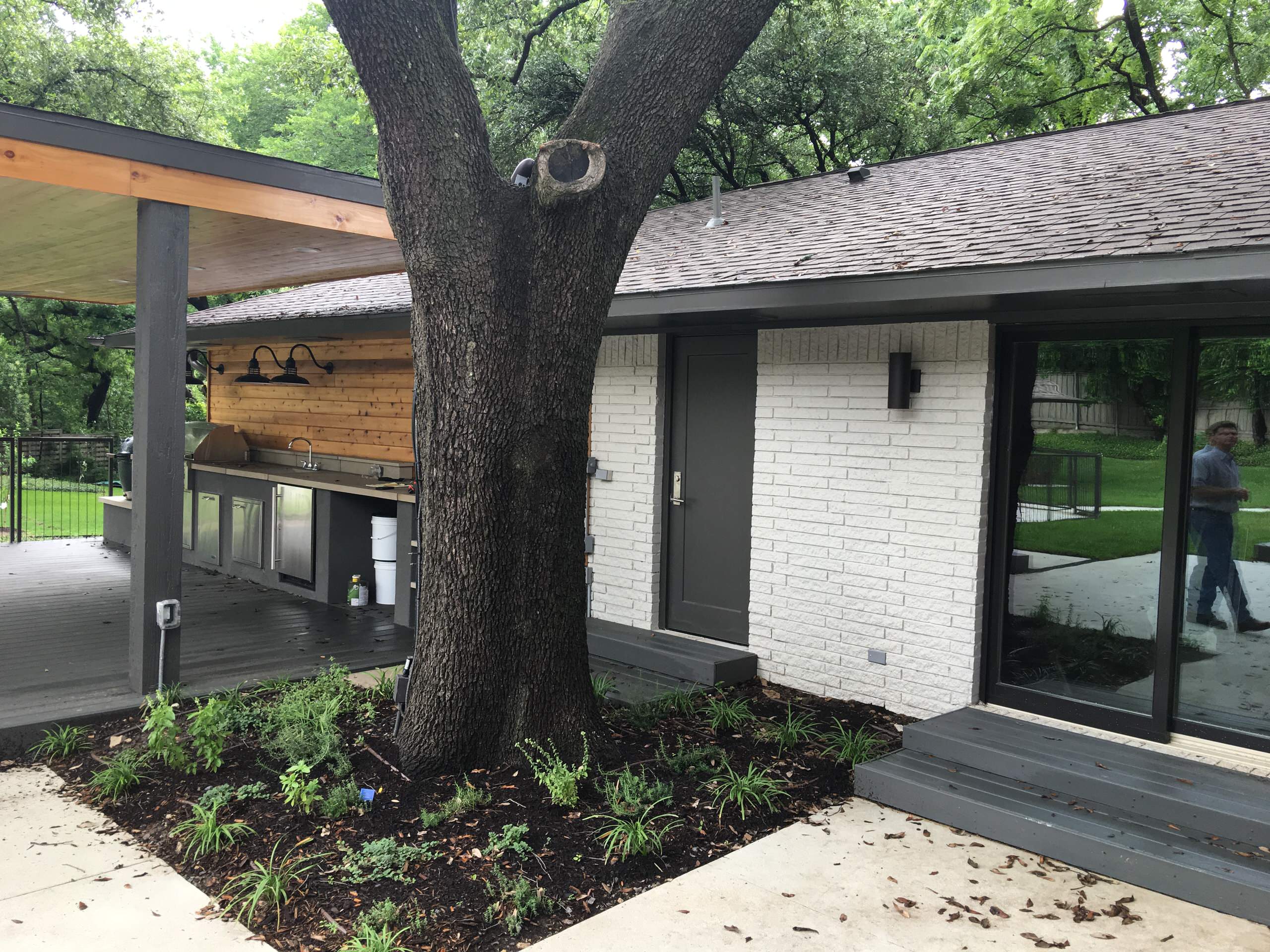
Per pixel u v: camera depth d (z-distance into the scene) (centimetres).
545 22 1700
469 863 373
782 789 461
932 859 401
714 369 696
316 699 551
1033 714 543
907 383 566
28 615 757
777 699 613
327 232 650
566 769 432
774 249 654
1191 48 1705
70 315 2511
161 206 537
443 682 447
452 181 422
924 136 1891
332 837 392
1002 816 416
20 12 1936
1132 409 504
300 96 2048
